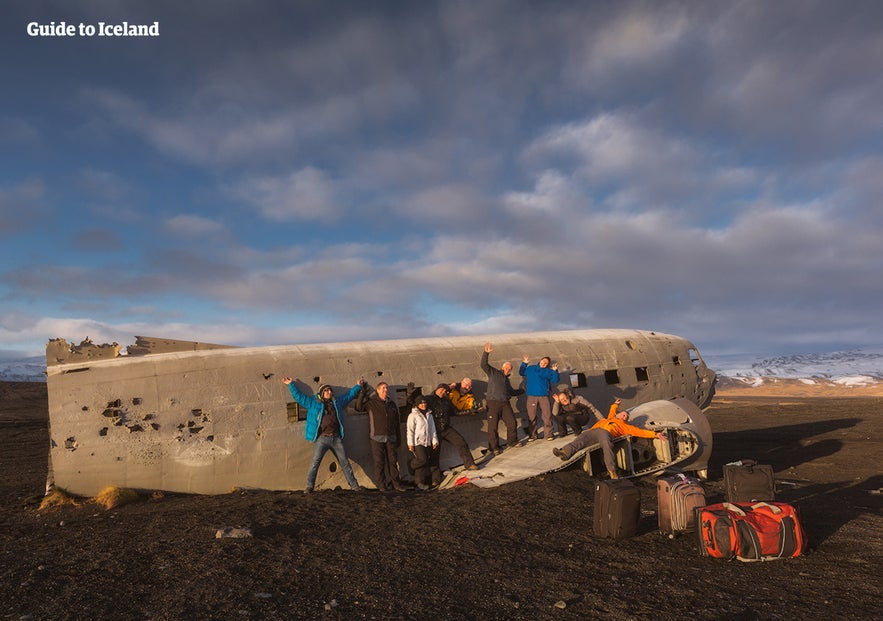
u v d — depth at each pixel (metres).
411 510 8.15
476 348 12.88
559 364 13.34
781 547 5.80
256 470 10.31
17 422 32.69
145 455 9.79
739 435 19.31
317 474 10.67
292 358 11.10
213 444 10.09
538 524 7.38
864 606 4.60
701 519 6.02
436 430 10.77
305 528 7.20
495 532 7.04
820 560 5.80
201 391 10.23
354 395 10.55
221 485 10.16
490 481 9.70
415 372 11.87
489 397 11.48
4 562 6.05
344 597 4.95
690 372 15.17
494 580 5.39
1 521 8.82
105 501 9.38
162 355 10.56
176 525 7.44
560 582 5.32
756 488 6.88
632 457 10.24
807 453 14.51
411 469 10.91
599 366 13.78
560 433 11.34
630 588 5.13
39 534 7.64
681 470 10.29
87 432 9.69
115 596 4.98
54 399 9.73
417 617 4.51
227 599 4.84
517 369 12.89
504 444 12.28
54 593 5.06
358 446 10.95
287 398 10.70
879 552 6.02
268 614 4.55
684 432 10.58
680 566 5.73
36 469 16.19
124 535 7.09
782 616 4.44
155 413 9.94
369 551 6.29
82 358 10.30
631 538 6.75
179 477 9.95
